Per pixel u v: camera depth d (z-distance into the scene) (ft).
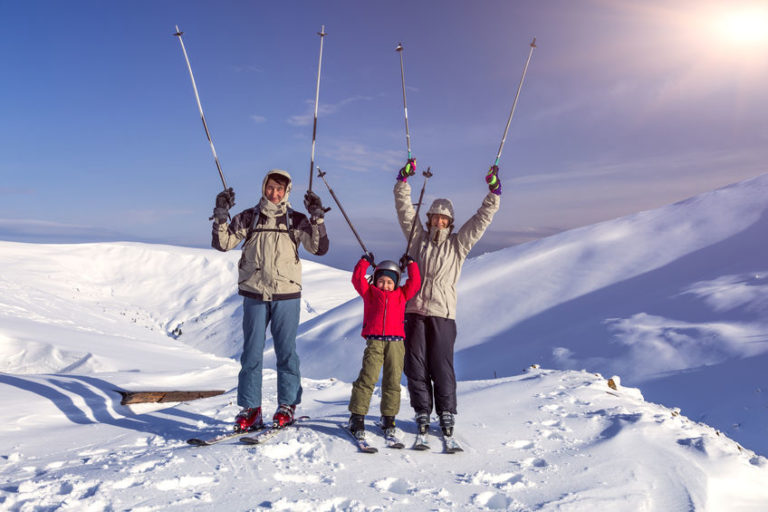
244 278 13.75
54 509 8.30
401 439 13.21
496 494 10.02
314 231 13.52
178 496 9.09
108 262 281.13
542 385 19.83
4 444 13.80
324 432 13.19
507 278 194.70
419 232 14.23
